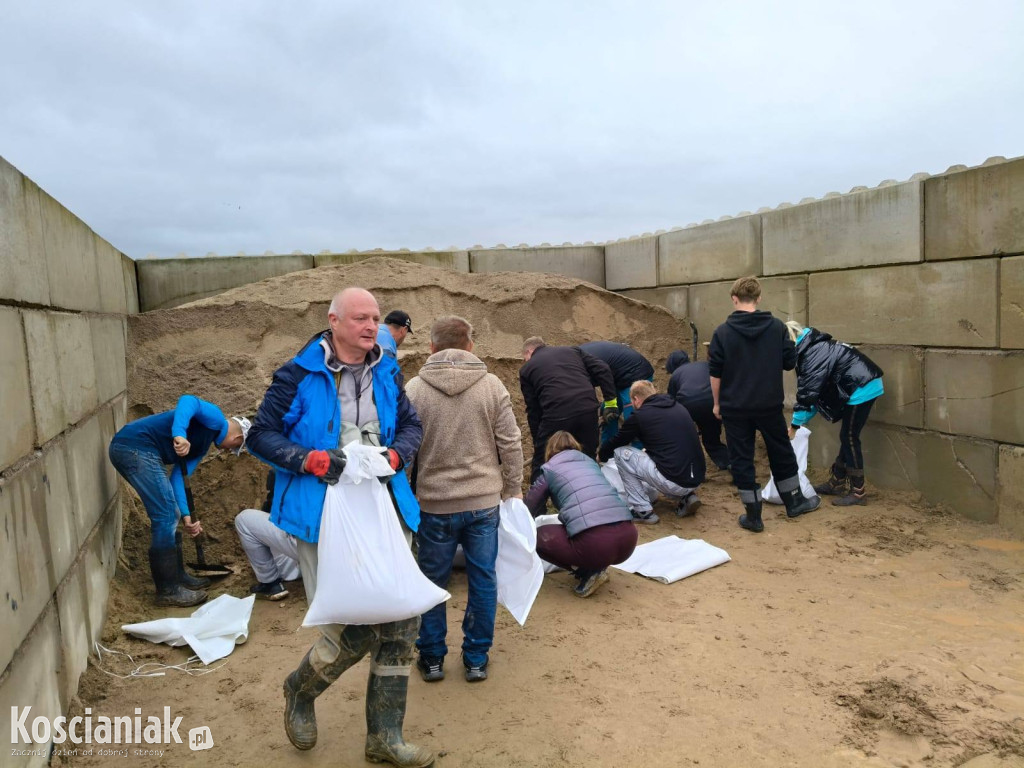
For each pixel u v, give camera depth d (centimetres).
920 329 556
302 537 255
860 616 395
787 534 534
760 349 531
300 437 264
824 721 297
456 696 328
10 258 284
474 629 337
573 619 409
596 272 976
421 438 293
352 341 268
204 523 536
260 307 654
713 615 406
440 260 917
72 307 394
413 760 269
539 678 342
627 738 290
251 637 399
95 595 381
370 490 259
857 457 579
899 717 294
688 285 820
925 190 543
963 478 532
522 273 807
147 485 432
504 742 290
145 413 584
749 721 299
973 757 270
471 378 330
